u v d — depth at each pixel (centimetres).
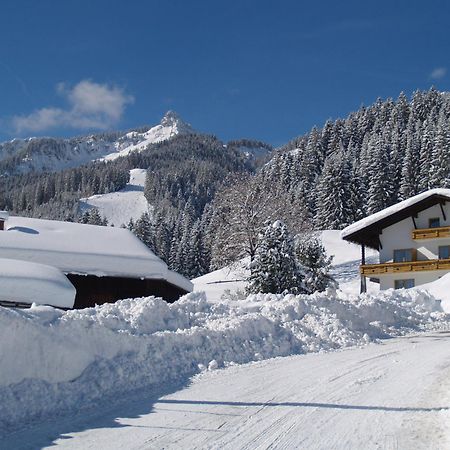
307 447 653
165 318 1260
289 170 11869
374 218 4409
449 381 1008
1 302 1708
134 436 677
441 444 654
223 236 5419
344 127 13300
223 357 1171
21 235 2853
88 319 981
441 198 4303
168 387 935
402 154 9575
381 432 710
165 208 17338
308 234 5378
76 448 629
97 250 2831
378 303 2095
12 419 725
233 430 712
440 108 12750
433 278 4278
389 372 1105
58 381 853
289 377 1046
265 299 1764
